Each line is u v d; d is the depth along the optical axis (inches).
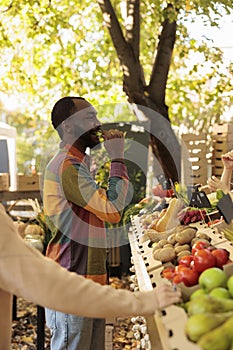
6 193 283.0
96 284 72.2
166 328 68.0
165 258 110.3
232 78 318.0
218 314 66.6
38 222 188.1
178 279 86.5
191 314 70.4
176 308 72.6
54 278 69.8
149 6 305.3
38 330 167.6
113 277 273.6
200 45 312.8
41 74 341.4
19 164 535.5
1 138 313.0
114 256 274.8
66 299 69.1
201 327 64.1
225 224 134.9
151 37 325.7
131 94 271.6
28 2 289.9
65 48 330.3
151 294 73.5
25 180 284.4
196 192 163.5
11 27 328.2
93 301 70.0
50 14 316.8
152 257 115.6
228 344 63.2
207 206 161.3
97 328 126.8
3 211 73.9
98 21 325.1
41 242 173.9
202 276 81.9
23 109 441.4
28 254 70.8
